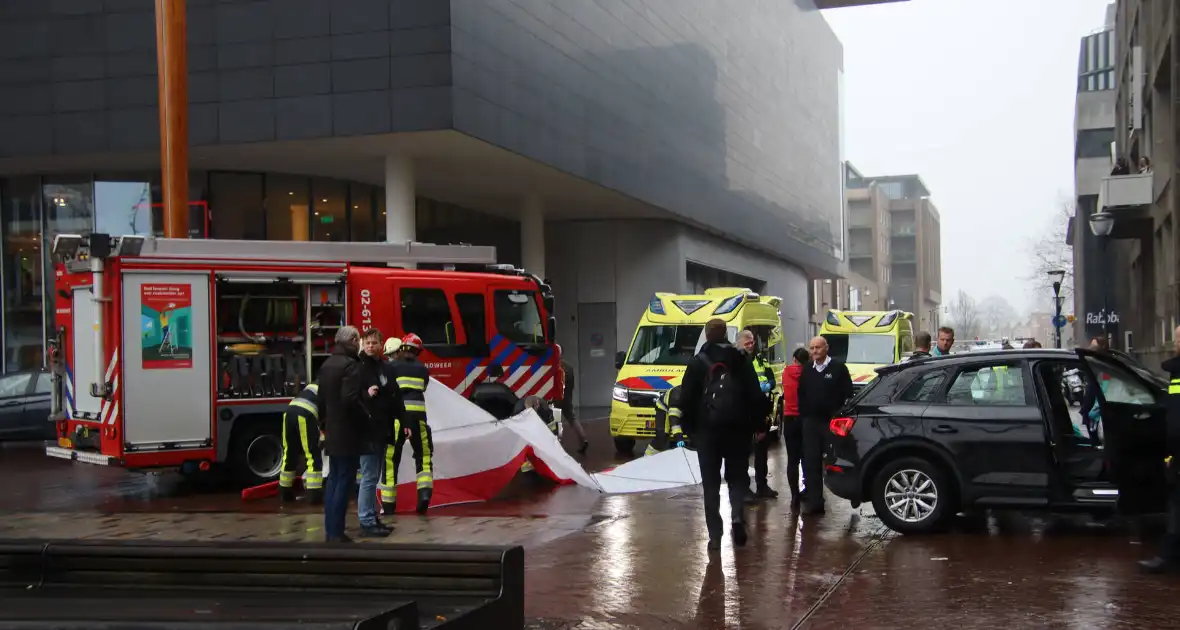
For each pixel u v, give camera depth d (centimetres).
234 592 544
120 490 1355
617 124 2883
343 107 2100
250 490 1241
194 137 2144
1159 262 2905
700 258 3750
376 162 2391
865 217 12769
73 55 2178
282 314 1317
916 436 962
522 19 2364
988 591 740
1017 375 954
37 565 570
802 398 1100
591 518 1076
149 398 1213
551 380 1591
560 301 3456
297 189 2534
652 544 934
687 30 3497
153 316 1220
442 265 1500
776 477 1473
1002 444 931
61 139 2177
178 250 1238
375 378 936
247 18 2133
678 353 1848
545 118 2459
